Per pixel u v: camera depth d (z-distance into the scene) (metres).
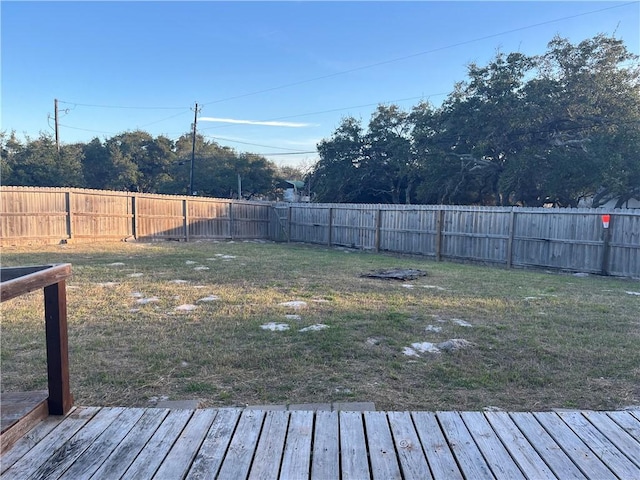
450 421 2.39
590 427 2.35
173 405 2.66
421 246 12.64
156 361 3.38
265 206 18.14
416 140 21.88
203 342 3.87
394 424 2.35
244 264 9.66
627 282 8.23
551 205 22.89
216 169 35.72
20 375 3.09
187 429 2.27
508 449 2.11
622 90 16.86
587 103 16.70
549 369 3.35
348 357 3.53
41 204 12.29
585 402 2.81
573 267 9.59
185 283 7.00
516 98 17.88
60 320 2.41
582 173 16.52
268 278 7.67
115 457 2.01
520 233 10.49
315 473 1.90
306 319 4.70
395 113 26.03
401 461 2.00
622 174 15.52
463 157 19.72
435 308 5.37
